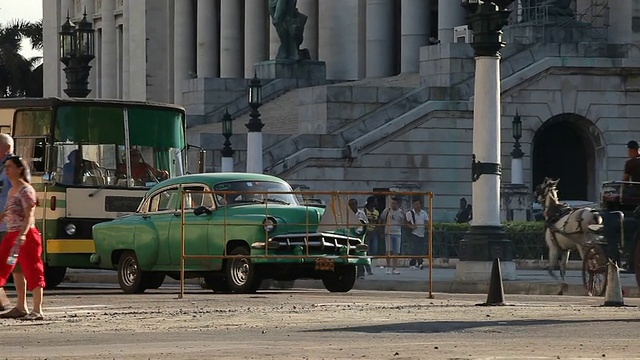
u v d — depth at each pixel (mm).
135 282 77688
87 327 52156
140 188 86125
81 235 84562
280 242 73500
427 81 140250
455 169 136250
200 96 172500
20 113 85875
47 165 84562
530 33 142000
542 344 43469
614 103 138750
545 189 78938
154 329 51062
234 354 40156
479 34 85250
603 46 138875
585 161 140875
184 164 88875
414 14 181000
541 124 137125
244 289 74125
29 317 55531
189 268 75375
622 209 71938
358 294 75438
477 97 85312
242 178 76500
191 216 75625
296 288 87750
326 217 74625
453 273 95875
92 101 85875
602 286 71312
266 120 160250
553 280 82938
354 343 44125
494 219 84750
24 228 54812
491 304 63531
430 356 38812
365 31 192375
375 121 136875
